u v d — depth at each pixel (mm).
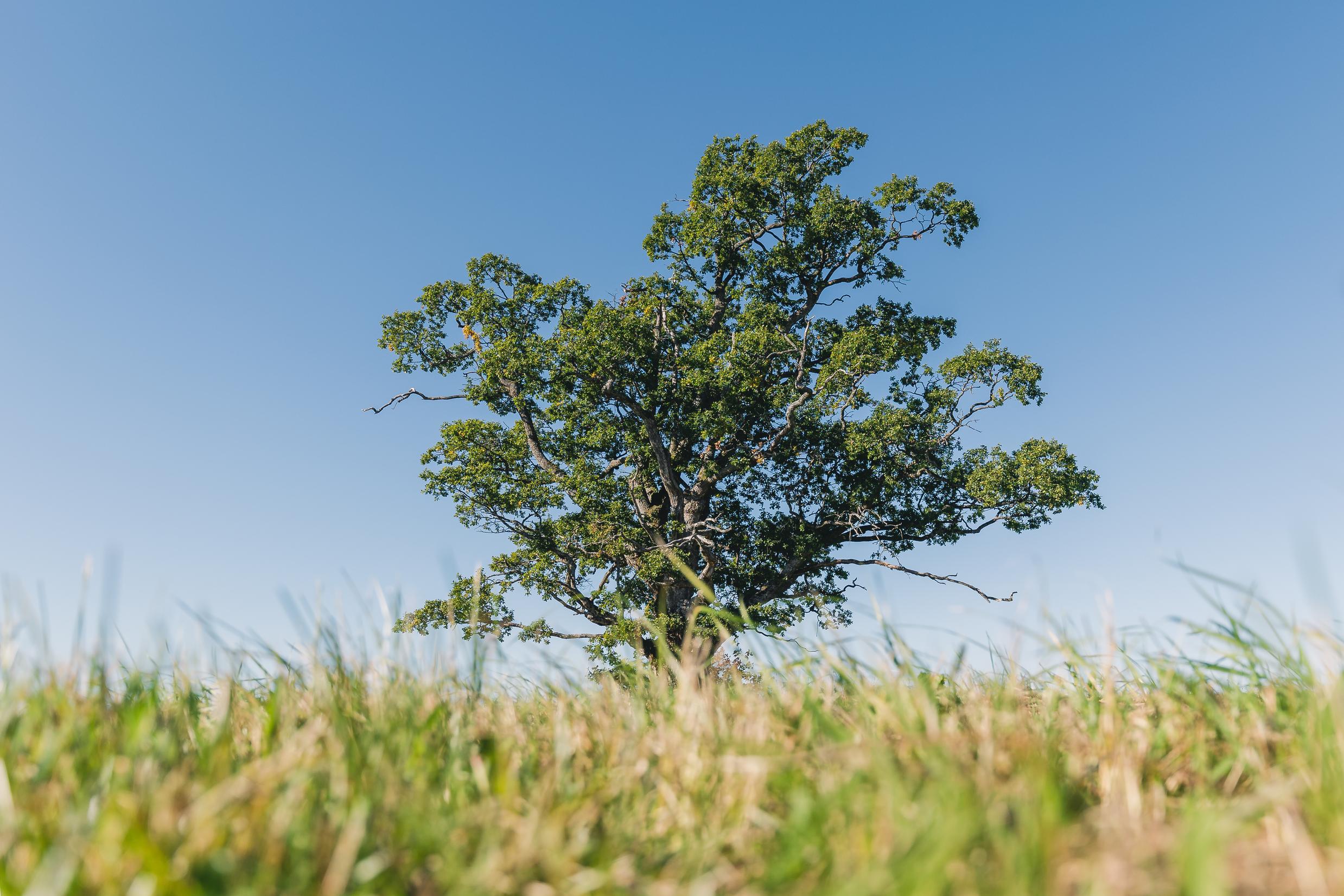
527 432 18953
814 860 1354
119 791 1446
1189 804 1626
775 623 16656
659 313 18781
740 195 18609
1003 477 16891
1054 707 2281
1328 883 1184
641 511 18641
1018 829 1306
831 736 1926
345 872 1196
